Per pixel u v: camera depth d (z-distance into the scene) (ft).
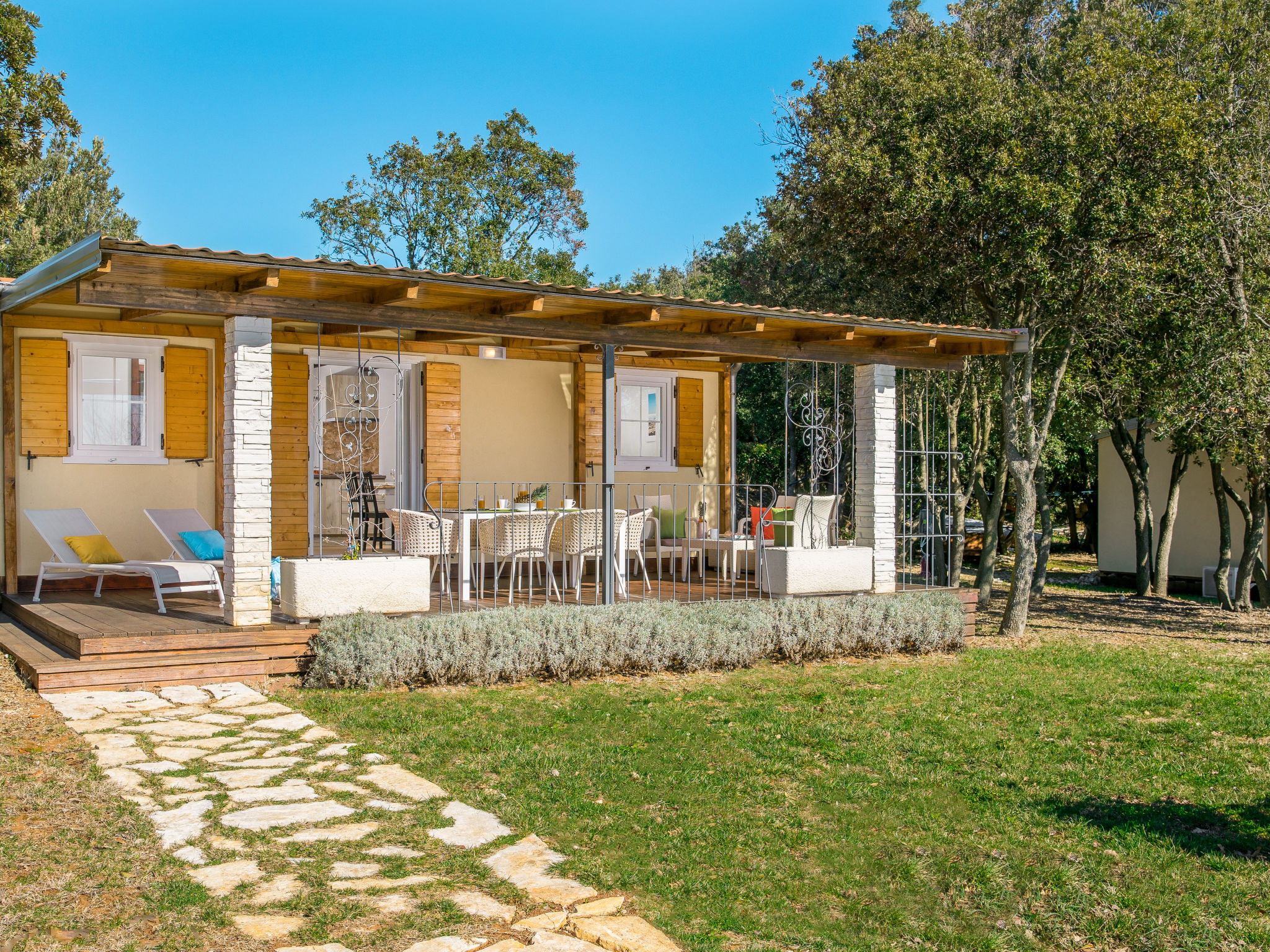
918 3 51.24
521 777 17.37
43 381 31.78
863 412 34.40
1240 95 38.24
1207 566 52.42
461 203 100.37
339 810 14.87
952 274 39.19
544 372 40.55
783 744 20.17
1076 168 34.42
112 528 33.04
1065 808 16.76
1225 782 18.34
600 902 12.15
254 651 23.82
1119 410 45.09
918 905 12.83
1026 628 40.52
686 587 36.40
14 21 53.21
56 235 92.53
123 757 16.85
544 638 25.90
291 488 36.09
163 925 10.96
